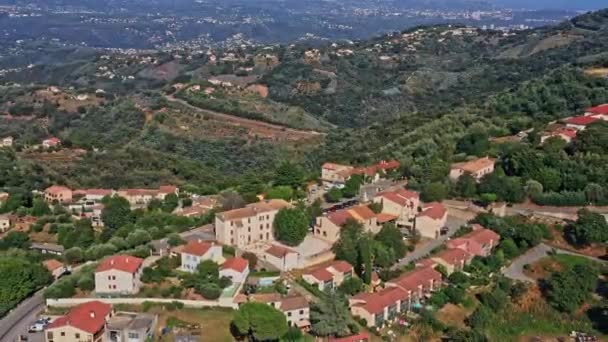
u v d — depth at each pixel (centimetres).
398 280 14550
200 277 14262
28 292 14588
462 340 13075
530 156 19850
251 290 14112
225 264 14600
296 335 12631
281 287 14125
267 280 14500
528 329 14388
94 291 14288
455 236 17175
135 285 14238
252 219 16600
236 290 14075
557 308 14838
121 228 18788
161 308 13462
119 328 12288
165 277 14712
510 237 17062
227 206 19012
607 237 16650
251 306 12481
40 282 15112
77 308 12862
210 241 15850
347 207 18688
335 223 16688
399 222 17950
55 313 13512
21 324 13225
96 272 14138
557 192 18938
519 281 15500
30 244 18838
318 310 13212
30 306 14225
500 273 15850
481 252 16312
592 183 18588
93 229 19812
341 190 19975
